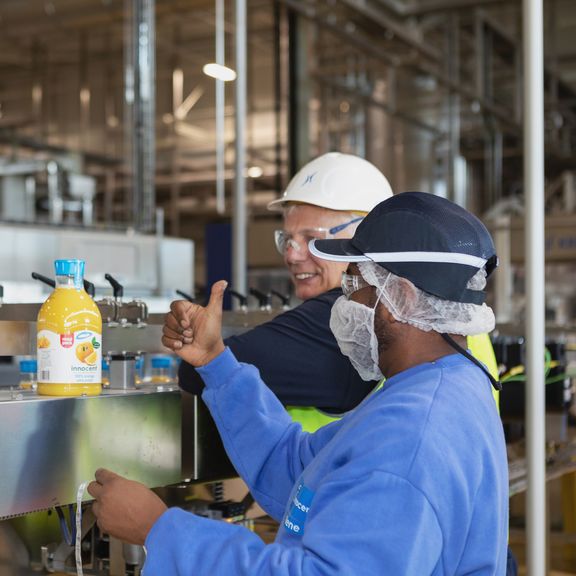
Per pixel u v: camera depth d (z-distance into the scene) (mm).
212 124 11391
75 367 1461
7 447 1335
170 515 1074
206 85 11031
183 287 6445
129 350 1795
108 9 9578
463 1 8898
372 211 1174
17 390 1603
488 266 1195
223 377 1530
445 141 11031
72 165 10289
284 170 9672
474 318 1141
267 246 6980
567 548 3734
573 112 12055
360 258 1134
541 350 1962
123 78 11242
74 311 1461
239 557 1005
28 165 7965
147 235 6297
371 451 1005
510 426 3059
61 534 1778
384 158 10516
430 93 10789
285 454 1471
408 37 8727
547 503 3309
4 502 1330
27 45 10766
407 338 1147
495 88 11859
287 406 1740
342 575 942
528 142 1979
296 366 1705
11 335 1696
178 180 11859
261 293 2396
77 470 1443
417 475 980
